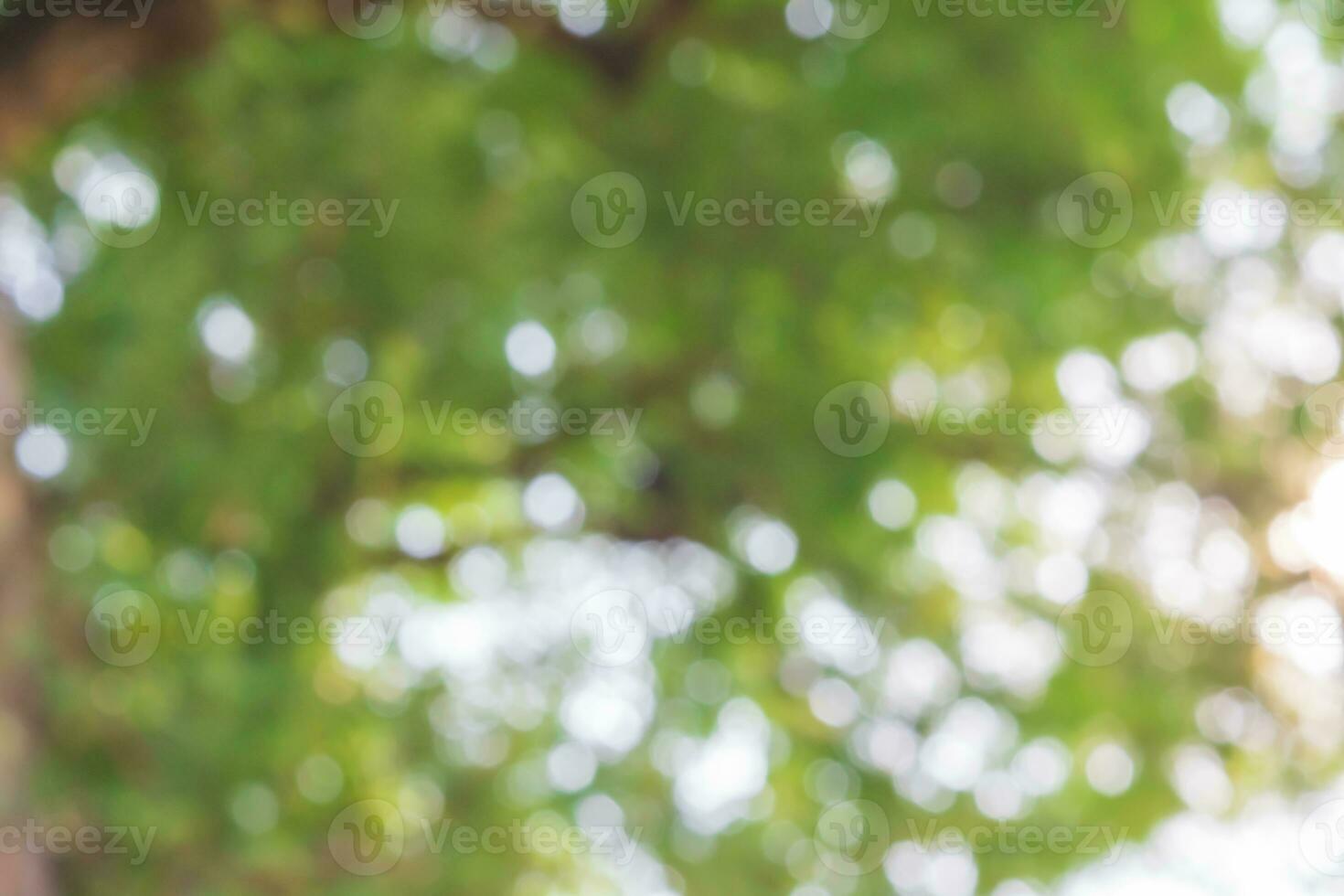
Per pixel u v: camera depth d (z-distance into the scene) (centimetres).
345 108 399
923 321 483
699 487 524
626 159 448
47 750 357
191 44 325
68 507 422
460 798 509
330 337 446
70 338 435
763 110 428
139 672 399
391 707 498
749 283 463
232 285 431
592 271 455
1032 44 396
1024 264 448
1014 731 566
